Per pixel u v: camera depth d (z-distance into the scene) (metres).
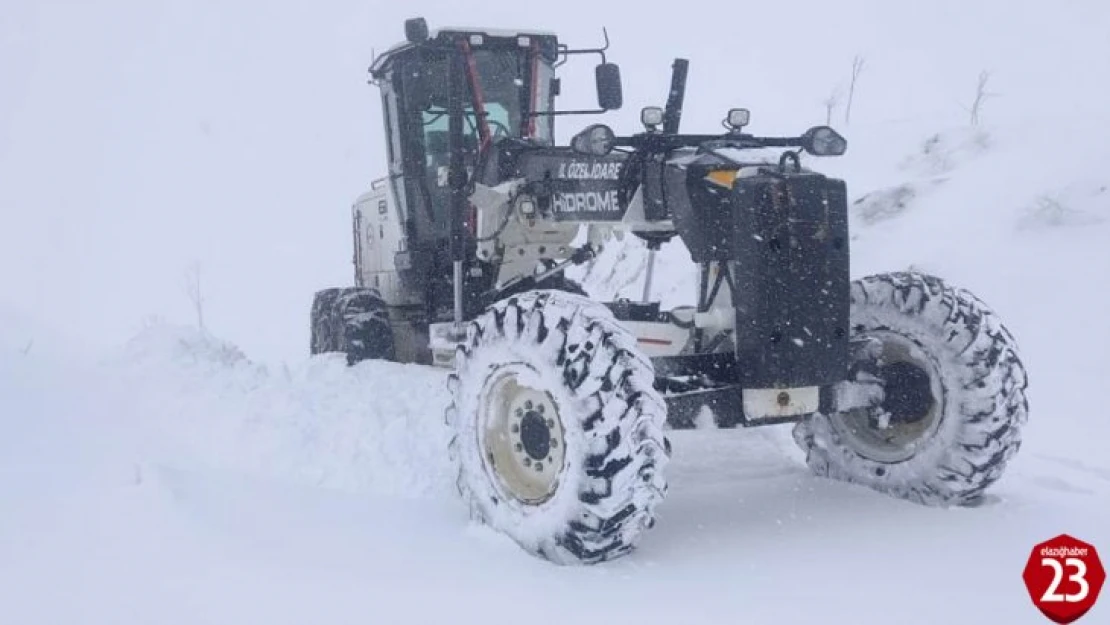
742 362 3.90
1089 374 6.73
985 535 3.95
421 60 6.67
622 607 3.18
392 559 3.57
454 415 4.10
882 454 4.63
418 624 2.98
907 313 4.44
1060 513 4.25
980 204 9.59
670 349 4.54
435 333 6.20
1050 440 5.66
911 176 10.88
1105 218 8.64
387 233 7.74
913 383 4.46
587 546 3.53
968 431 4.27
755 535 3.98
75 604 3.06
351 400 5.30
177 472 4.40
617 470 3.41
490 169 5.58
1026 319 7.64
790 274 3.83
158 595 3.13
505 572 3.48
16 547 3.50
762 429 5.81
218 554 3.48
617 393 3.44
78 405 5.50
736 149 4.31
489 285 6.11
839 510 4.33
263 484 4.48
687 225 4.12
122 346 6.78
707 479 4.93
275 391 5.46
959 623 3.08
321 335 8.06
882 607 3.20
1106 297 7.55
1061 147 10.14
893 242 9.48
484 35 6.52
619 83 5.73
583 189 4.71
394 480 4.53
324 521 4.00
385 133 7.24
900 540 3.89
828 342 3.90
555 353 3.58
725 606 3.20
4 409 5.20
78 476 4.27
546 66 6.84
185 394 5.62
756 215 3.82
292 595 3.15
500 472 3.88
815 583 3.42
